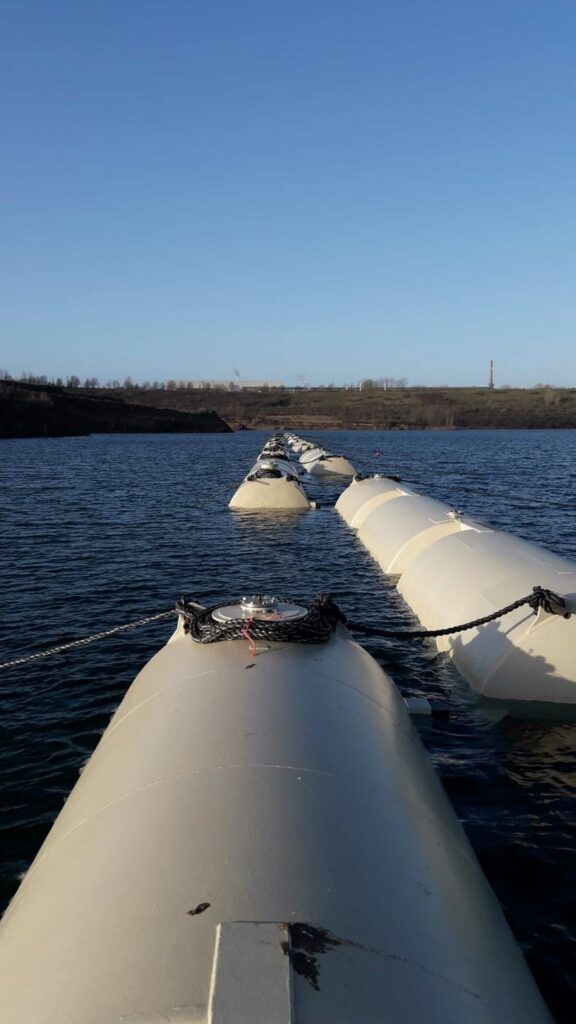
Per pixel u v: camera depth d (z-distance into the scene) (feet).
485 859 21.98
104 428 492.13
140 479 161.89
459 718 31.50
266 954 9.83
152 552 73.77
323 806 14.06
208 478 165.07
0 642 44.42
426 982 10.78
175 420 536.01
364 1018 9.54
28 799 26.02
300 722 17.17
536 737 29.73
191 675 20.77
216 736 16.48
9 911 14.89
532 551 40.93
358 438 430.20
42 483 150.82
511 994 12.41
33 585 59.77
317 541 78.13
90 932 11.32
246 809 13.64
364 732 18.11
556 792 25.71
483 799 25.34
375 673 23.49
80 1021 9.56
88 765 20.01
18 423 408.05
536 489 142.92
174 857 12.49
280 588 57.31
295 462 206.08
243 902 11.27
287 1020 8.86
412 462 220.84
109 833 14.10
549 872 21.36
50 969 10.95
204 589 57.93
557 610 31.55
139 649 42.52
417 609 46.26
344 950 10.54
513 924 19.27
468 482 157.17
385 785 15.94
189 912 11.14
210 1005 9.01
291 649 22.22
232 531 86.33
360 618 47.52
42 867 15.12
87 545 78.23
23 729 31.83
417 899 12.67
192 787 14.60
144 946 10.59
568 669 31.60
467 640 35.86
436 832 15.89
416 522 62.69
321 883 11.90
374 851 13.30
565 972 17.61
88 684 37.09
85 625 48.03
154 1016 9.30
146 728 18.45
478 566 41.34
